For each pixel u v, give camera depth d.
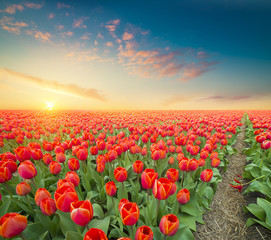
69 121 11.77
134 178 4.02
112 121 10.70
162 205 2.72
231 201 3.90
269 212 2.69
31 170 2.38
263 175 3.83
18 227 1.44
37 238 2.12
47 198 1.80
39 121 10.87
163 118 13.18
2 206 2.40
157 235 2.12
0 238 2.02
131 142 4.30
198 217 2.98
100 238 1.22
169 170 2.43
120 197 2.88
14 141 7.28
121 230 2.25
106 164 4.22
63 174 3.94
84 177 3.41
